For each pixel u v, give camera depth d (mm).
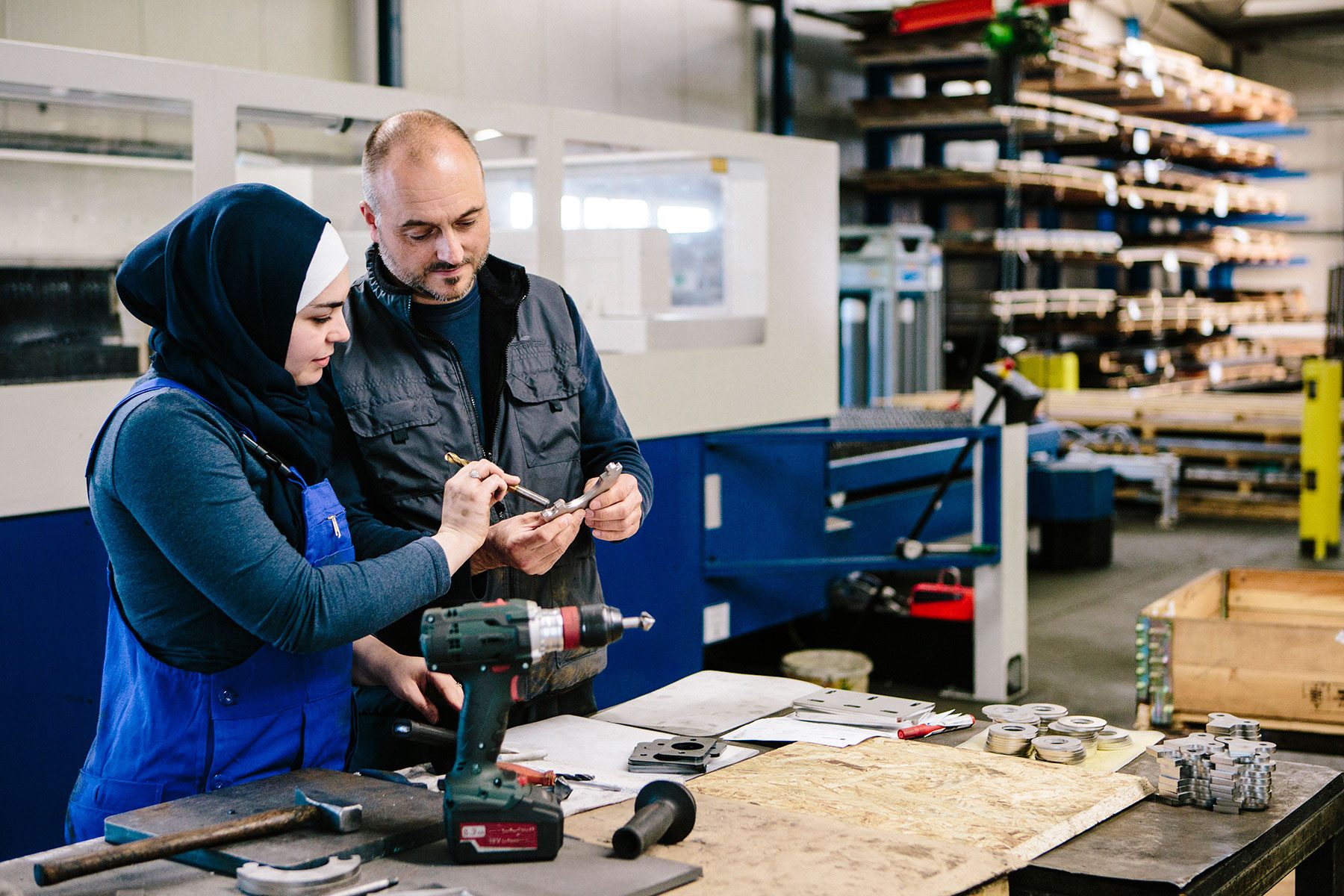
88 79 2492
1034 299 8570
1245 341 11633
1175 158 10844
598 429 2205
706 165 4328
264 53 4797
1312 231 13117
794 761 1656
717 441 4164
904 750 1701
